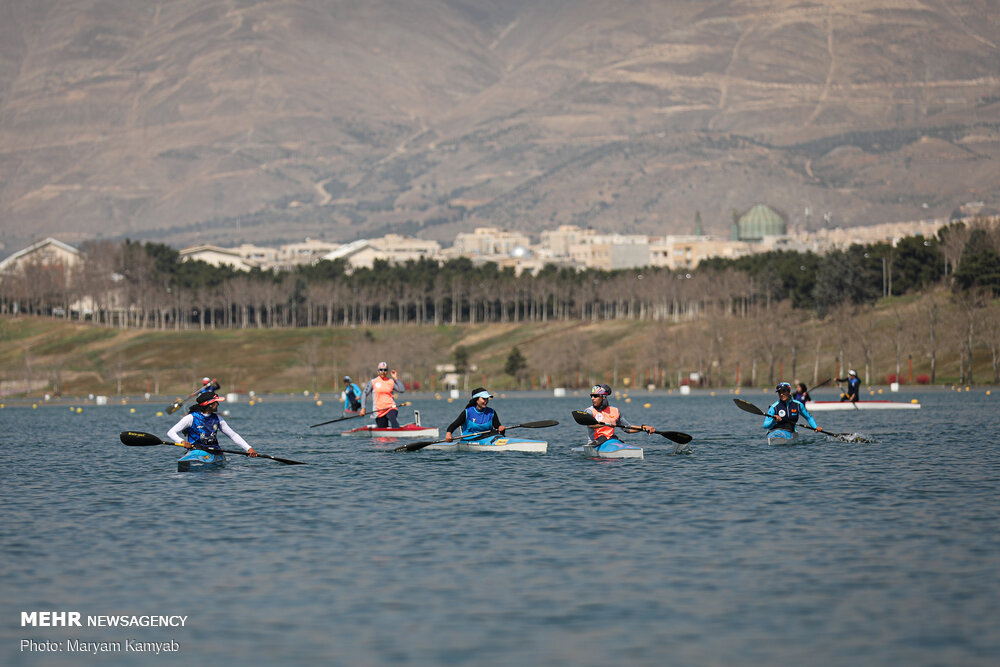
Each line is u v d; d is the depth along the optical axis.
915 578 43.44
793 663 33.88
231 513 60.22
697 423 143.88
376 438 115.12
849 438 101.19
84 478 78.06
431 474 77.56
